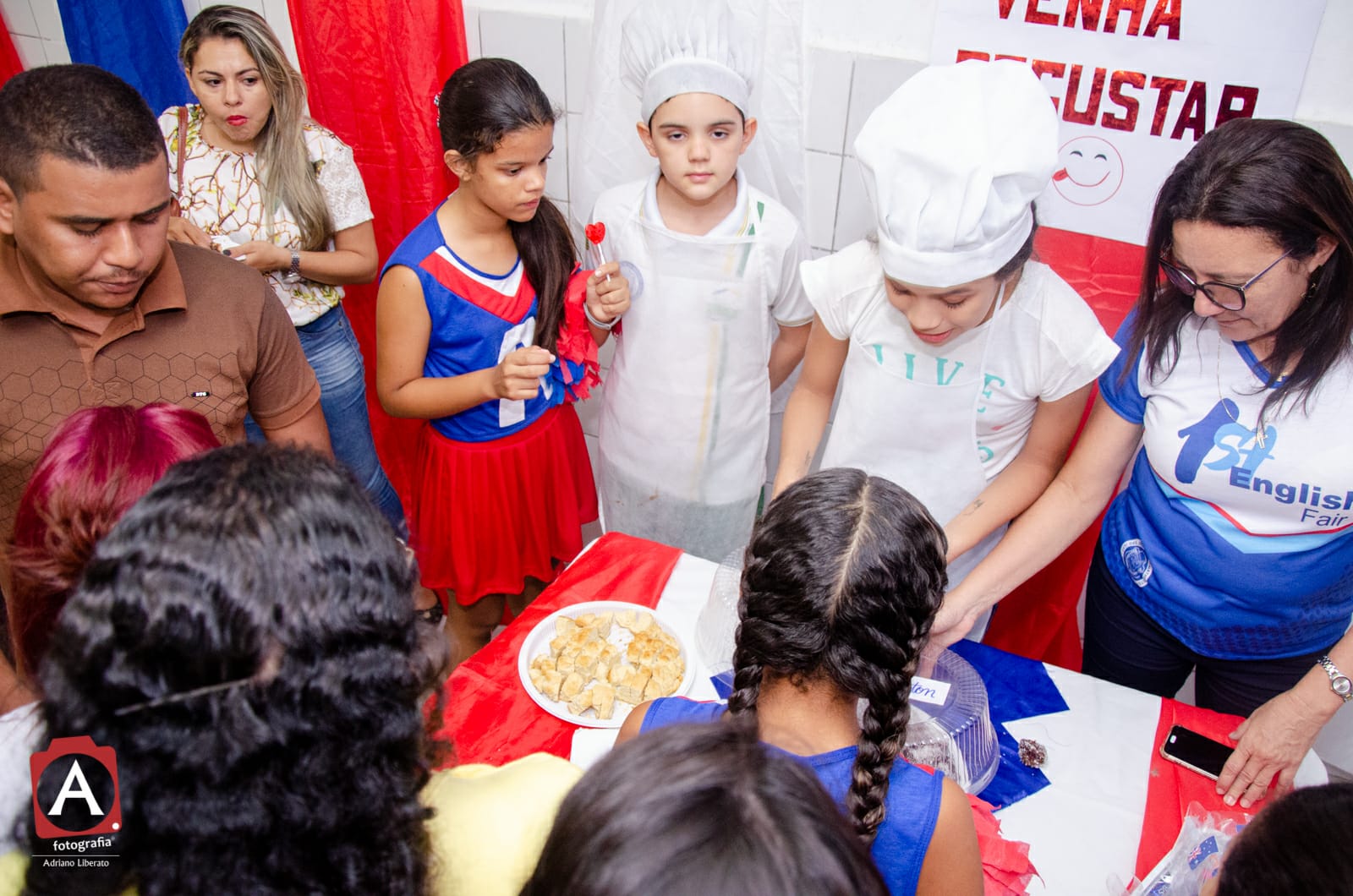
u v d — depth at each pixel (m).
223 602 0.53
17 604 0.81
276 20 2.49
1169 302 1.33
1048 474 1.59
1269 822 0.69
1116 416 1.47
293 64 2.48
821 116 2.05
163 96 2.64
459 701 1.27
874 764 0.79
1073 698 1.32
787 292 1.88
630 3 1.90
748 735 0.59
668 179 1.71
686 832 0.50
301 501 0.59
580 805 0.55
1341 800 0.67
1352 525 1.32
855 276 1.56
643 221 1.82
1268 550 1.37
